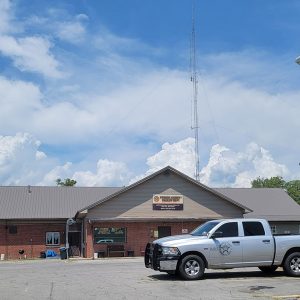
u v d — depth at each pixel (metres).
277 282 14.72
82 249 41.03
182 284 14.41
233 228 16.20
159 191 39.56
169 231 39.44
